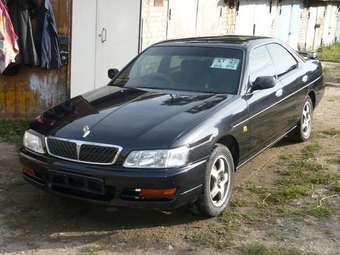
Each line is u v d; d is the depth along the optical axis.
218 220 5.14
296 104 7.20
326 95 11.94
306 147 7.64
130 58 9.79
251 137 5.78
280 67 6.92
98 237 4.78
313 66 8.02
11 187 5.91
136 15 9.67
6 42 8.05
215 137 4.98
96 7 9.15
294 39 20.58
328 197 5.76
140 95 5.69
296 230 4.96
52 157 4.90
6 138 7.83
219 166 5.16
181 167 4.62
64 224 5.02
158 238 4.77
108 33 9.41
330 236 4.86
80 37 9.09
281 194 5.79
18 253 4.47
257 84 5.90
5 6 8.05
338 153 7.38
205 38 6.76
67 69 9.03
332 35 26.41
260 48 6.51
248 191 5.89
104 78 9.55
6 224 4.99
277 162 6.93
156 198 4.61
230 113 5.31
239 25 14.96
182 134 4.73
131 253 4.49
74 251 4.51
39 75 8.95
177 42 6.57
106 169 4.62
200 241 4.71
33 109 9.05
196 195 4.83
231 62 6.03
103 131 4.80
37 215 5.21
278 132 6.68
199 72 6.01
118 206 4.66
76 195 4.82
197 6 12.19
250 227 5.00
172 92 5.79
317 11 23.16
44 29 8.52
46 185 4.97
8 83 8.86
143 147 4.60
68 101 5.79
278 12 18.28
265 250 4.53
